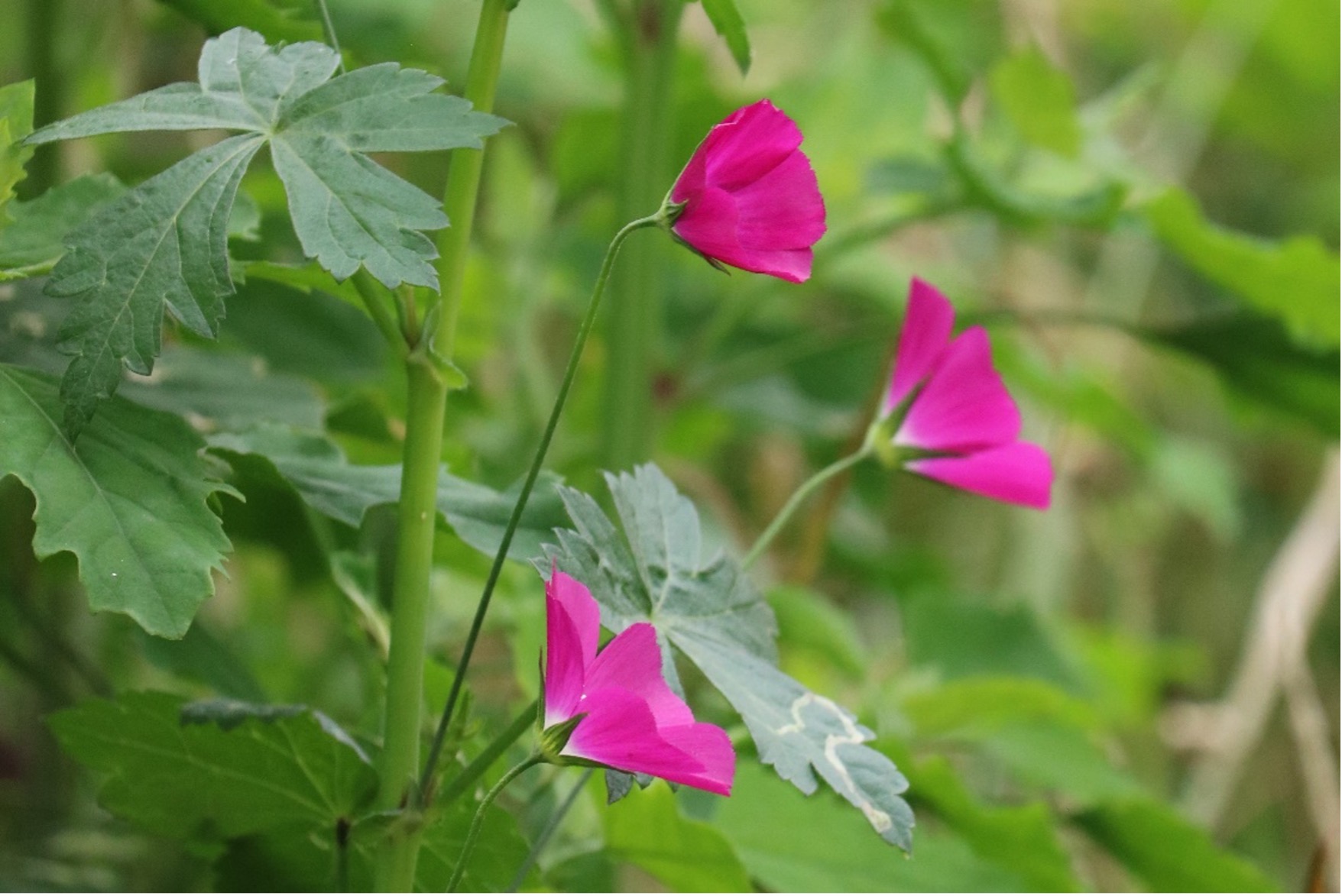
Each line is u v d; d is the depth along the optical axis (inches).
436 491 38.4
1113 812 45.4
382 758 37.9
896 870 43.0
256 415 40.0
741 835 43.1
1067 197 47.7
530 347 53.4
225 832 39.8
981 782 65.6
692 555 38.0
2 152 37.2
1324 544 57.7
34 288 39.0
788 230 36.8
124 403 37.6
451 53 57.6
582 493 37.4
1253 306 47.3
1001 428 39.2
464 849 36.8
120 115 36.4
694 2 37.5
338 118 36.5
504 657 47.1
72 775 46.8
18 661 44.4
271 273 37.6
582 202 52.8
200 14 40.6
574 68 62.6
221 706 38.2
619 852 41.4
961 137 48.1
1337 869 48.9
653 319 46.0
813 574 60.2
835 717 37.3
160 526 36.8
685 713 36.4
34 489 36.5
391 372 49.9
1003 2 58.9
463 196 37.5
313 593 47.3
